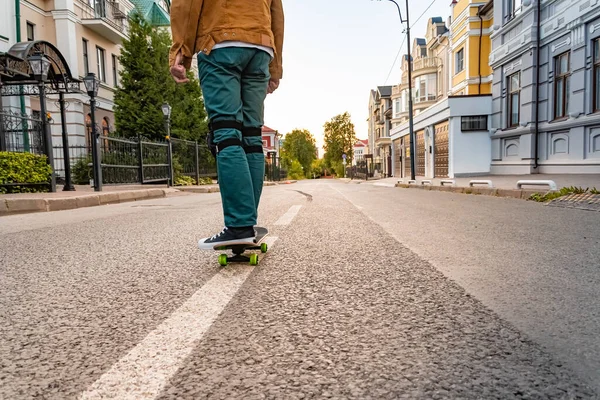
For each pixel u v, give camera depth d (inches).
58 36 691.4
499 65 649.0
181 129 736.3
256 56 86.8
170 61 86.2
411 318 54.1
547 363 40.9
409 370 39.9
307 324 52.4
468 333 48.8
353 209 221.1
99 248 114.3
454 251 99.0
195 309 58.9
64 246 119.3
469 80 883.4
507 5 625.6
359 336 48.4
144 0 1132.5
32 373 40.3
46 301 64.8
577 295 63.1
